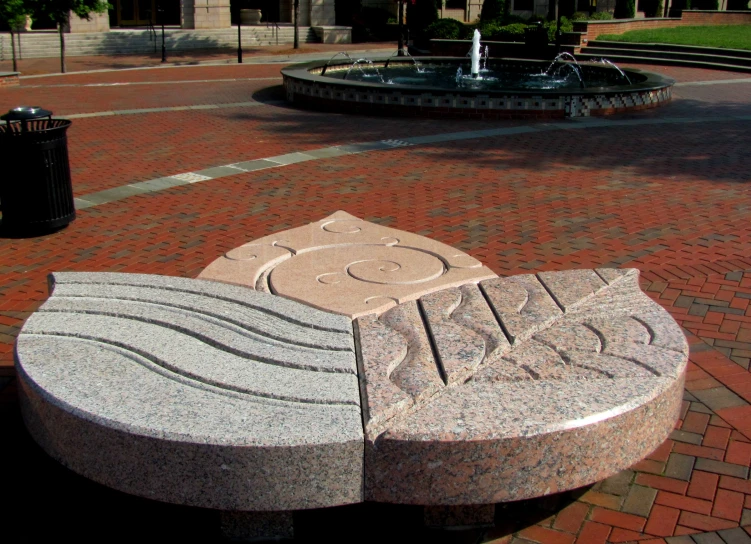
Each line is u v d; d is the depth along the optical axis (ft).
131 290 15.88
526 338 14.17
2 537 11.91
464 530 12.17
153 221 27.40
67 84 68.28
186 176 34.01
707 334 18.62
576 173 35.14
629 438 11.82
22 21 73.67
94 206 29.22
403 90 50.67
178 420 10.95
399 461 10.91
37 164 24.79
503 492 11.17
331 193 31.45
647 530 11.98
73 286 16.05
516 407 11.56
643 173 35.27
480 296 16.15
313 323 14.64
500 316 14.90
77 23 99.76
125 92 62.75
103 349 13.24
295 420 11.08
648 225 27.27
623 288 16.72
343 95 52.65
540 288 16.53
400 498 11.14
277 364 12.92
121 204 29.55
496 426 10.99
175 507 12.82
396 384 12.19
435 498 11.10
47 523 12.27
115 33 100.58
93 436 11.09
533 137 43.73
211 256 23.90
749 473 13.33
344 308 15.61
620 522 12.20
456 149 40.32
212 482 10.74
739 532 11.85
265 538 11.96
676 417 12.98
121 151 39.22
